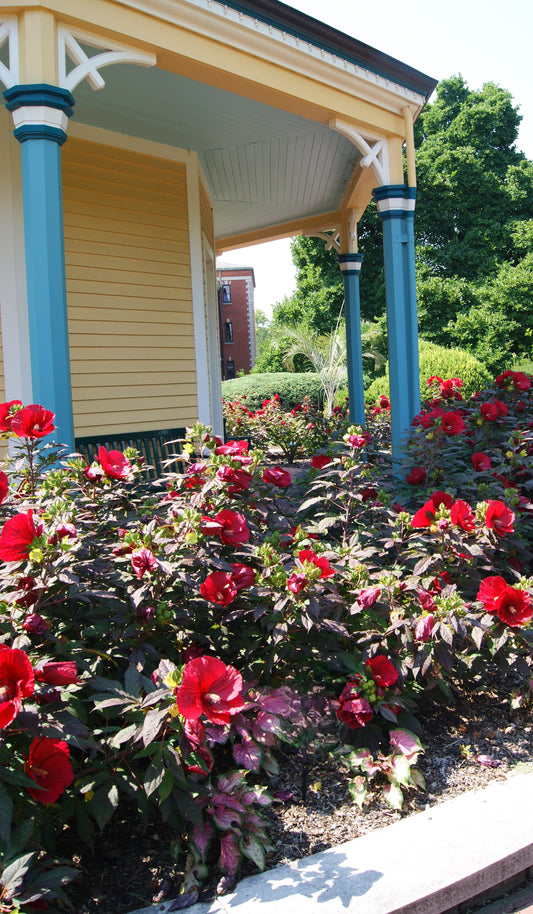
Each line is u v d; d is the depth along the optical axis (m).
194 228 6.28
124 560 1.97
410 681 2.53
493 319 19.12
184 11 3.78
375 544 3.18
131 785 1.80
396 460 3.95
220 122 5.49
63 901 1.67
